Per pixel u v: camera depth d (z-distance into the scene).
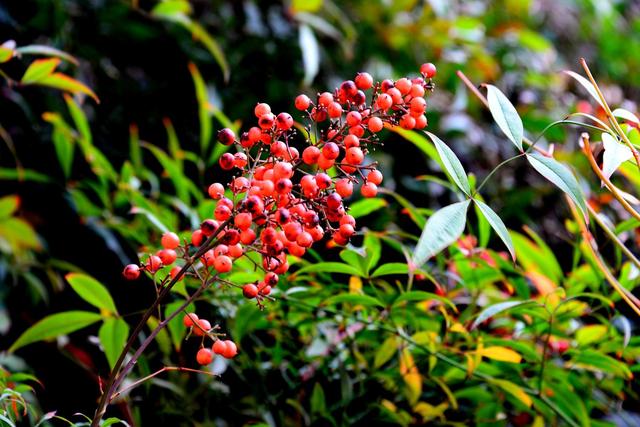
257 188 0.89
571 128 1.80
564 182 0.91
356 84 0.91
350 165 0.90
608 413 1.17
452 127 1.66
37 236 1.33
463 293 1.21
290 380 1.16
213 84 1.66
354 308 1.12
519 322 1.16
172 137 1.28
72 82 1.12
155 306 0.90
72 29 1.56
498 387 1.11
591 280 1.11
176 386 1.14
